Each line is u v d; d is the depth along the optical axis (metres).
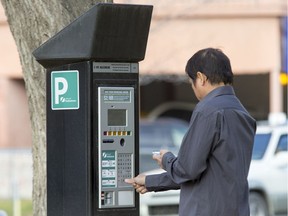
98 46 10.52
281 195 27.42
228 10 42.50
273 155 27.75
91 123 10.61
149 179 10.62
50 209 11.08
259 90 49.62
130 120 10.79
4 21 42.59
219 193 10.01
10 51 44.06
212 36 42.50
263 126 28.81
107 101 10.68
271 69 42.84
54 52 10.84
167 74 42.62
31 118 12.52
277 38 42.75
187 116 51.91
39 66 12.24
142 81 43.16
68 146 10.83
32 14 12.17
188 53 42.53
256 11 42.50
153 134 30.53
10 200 34.66
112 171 10.71
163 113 52.03
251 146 10.32
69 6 12.13
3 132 44.66
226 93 10.31
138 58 10.79
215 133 9.98
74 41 10.64
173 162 10.35
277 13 42.47
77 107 10.73
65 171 10.87
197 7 41.25
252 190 27.08
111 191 10.71
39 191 12.41
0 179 39.22
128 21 10.56
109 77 10.69
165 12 40.66
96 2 12.30
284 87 47.00
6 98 44.41
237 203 10.00
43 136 12.34
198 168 10.00
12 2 12.30
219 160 10.00
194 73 10.42
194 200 10.12
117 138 10.73
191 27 42.44
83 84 10.66
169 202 25.73
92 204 10.61
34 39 12.21
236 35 42.72
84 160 10.62
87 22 10.48
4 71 44.25
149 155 28.61
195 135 10.05
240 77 49.94
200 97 10.49
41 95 12.29
